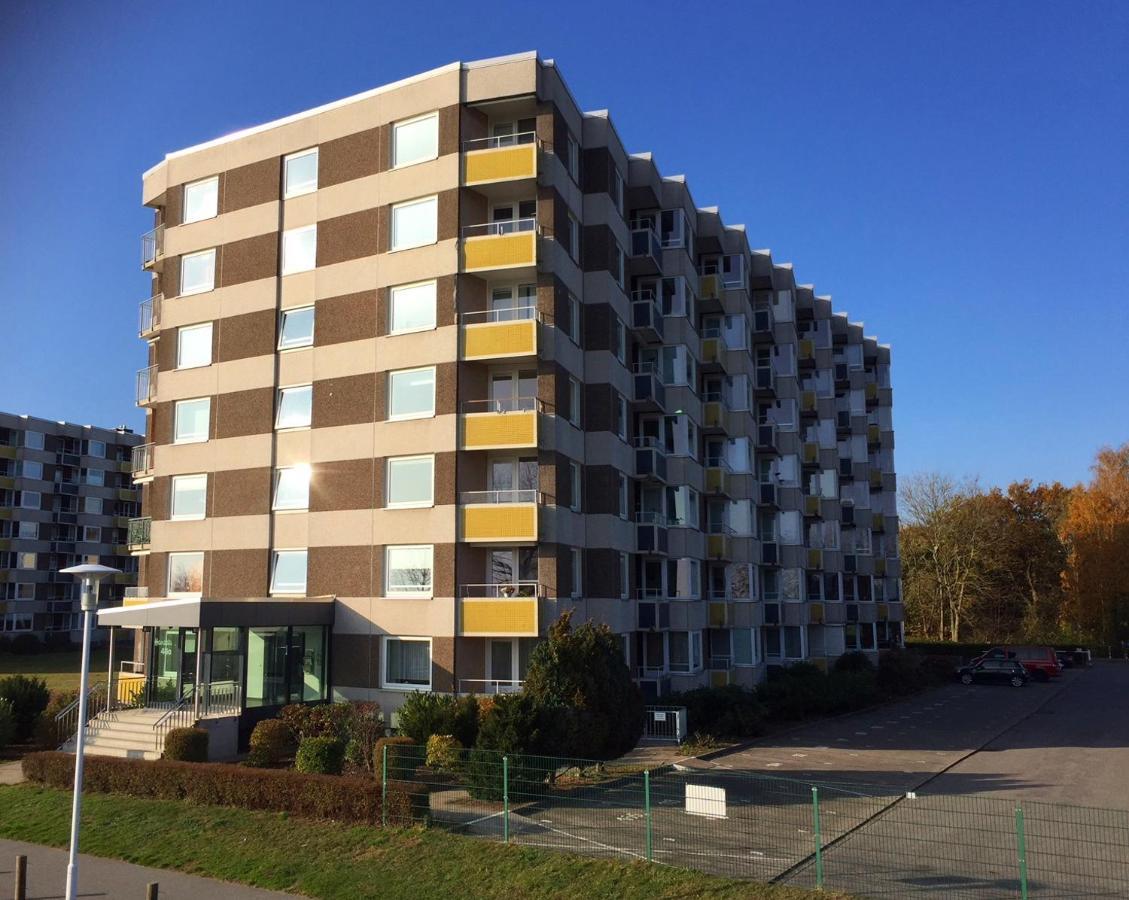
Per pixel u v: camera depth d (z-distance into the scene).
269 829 15.55
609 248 30.14
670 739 25.56
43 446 77.81
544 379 26.75
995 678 50.25
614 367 29.80
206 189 31.95
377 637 26.61
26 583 74.88
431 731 19.77
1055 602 81.06
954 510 77.94
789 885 12.22
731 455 38.78
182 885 13.66
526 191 27.70
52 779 19.20
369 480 27.31
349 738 21.11
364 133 28.94
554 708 18.16
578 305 29.17
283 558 28.72
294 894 13.20
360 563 27.09
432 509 26.20
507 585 26.27
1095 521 74.25
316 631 26.92
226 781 17.02
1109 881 12.32
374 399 27.56
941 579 76.62
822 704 33.75
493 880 12.99
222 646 24.77
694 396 36.19
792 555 44.09
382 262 28.00
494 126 28.55
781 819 15.95
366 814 15.48
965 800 18.14
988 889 12.05
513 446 25.72
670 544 33.09
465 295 27.09
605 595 28.23
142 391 33.38
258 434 29.44
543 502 26.22
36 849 15.59
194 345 31.38
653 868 12.91
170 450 31.22
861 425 58.25
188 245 31.88
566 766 17.58
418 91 28.14
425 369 27.03
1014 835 14.93
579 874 12.88
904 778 20.88
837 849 14.02
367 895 12.92
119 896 13.16
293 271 29.73
